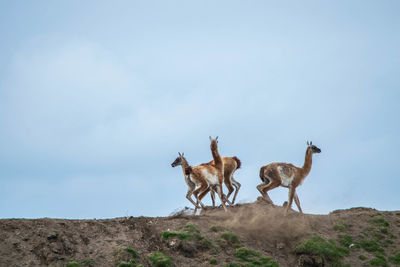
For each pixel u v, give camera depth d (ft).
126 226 179.22
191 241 171.53
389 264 176.86
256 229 189.06
